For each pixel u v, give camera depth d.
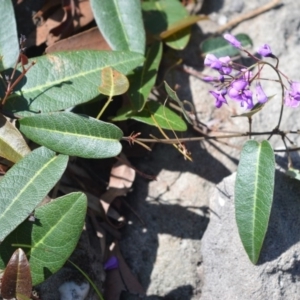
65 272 0.27
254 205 0.26
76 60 0.29
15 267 0.24
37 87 0.28
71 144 0.26
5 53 0.29
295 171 0.28
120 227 0.31
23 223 0.26
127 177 0.31
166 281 0.30
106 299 0.29
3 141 0.27
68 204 0.25
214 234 0.29
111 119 0.30
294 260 0.28
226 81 0.27
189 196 0.31
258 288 0.28
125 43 0.31
